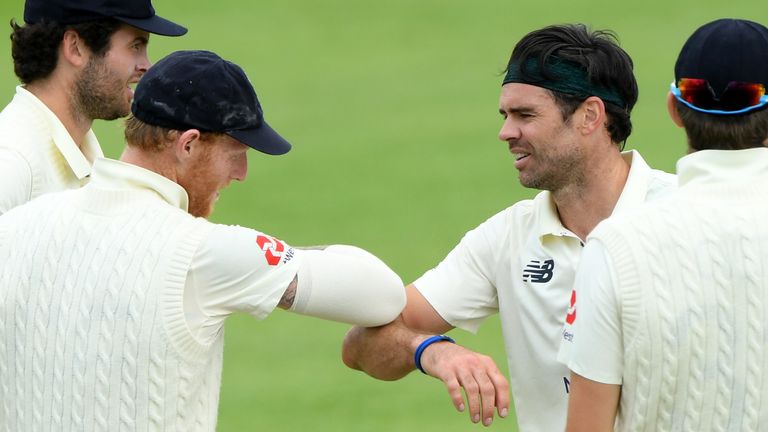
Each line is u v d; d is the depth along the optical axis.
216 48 68.06
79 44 14.82
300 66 64.69
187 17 74.81
